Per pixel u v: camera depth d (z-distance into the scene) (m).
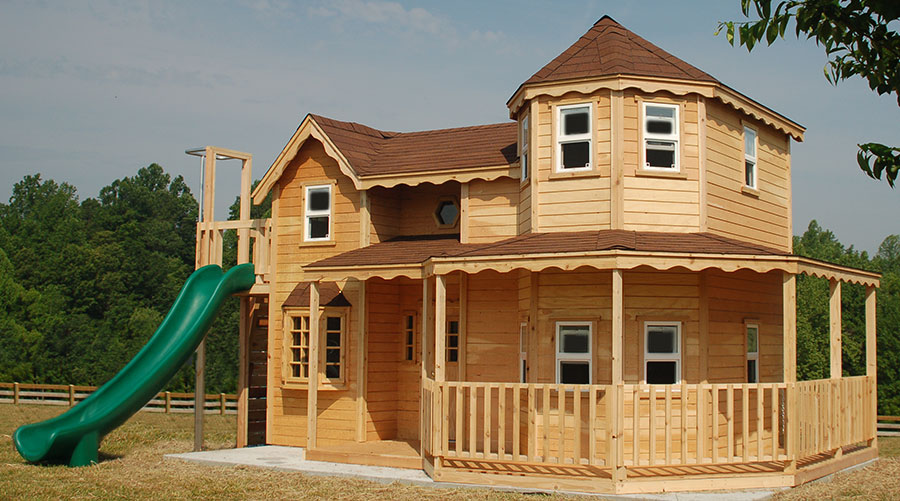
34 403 34.28
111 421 16.39
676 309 14.23
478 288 16.45
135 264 68.62
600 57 15.54
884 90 6.00
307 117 18.80
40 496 12.88
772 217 17.58
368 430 17.59
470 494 12.75
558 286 14.49
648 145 14.96
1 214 102.69
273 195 19.38
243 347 19.27
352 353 17.83
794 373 13.06
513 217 16.67
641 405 13.96
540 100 15.44
